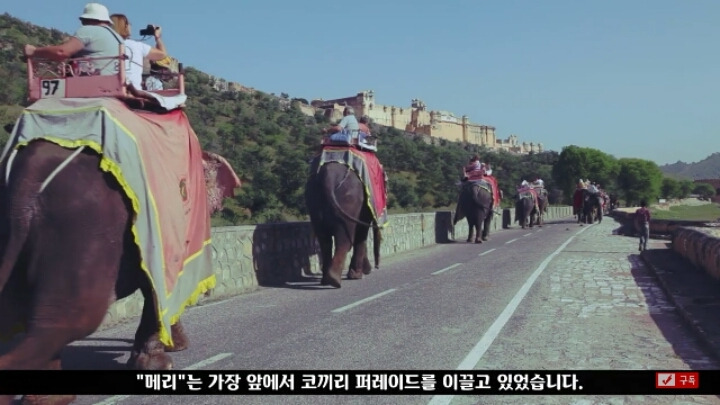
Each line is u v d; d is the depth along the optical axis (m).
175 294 6.85
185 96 7.85
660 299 12.56
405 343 8.92
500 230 37.81
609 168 114.69
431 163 69.44
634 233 31.53
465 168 28.91
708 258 14.77
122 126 6.06
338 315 10.98
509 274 16.41
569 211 75.56
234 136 49.34
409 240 24.88
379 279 15.84
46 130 5.83
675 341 9.10
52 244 5.49
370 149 15.08
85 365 7.80
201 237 7.93
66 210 5.54
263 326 10.12
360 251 15.70
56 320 5.43
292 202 33.50
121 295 6.20
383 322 10.38
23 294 5.71
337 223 13.73
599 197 45.44
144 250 6.09
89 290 5.55
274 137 53.84
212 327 10.08
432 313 11.14
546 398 6.70
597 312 11.24
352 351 8.48
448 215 30.64
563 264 18.56
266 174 34.44
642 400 6.64
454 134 133.12
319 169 13.92
